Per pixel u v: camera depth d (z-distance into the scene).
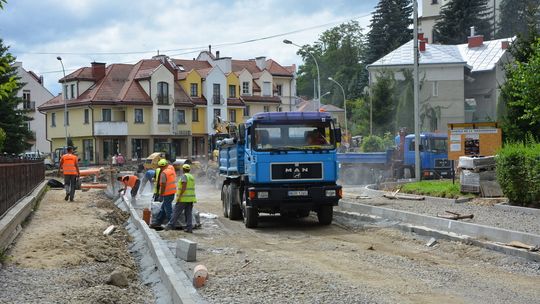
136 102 63.25
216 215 20.47
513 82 22.30
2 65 9.59
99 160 62.97
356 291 8.95
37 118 82.00
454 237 13.18
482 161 20.14
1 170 13.72
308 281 9.66
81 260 11.19
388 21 86.88
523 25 75.31
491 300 8.48
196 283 9.34
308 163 16.95
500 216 15.59
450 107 57.19
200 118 69.50
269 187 16.84
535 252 11.05
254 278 9.91
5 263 10.57
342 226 17.23
